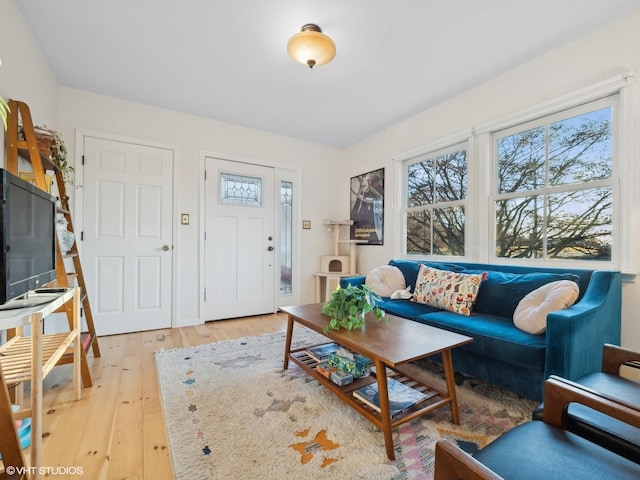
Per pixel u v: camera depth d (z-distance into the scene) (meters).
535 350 1.56
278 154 4.03
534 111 2.34
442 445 0.69
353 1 1.78
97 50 2.26
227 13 1.88
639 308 1.87
